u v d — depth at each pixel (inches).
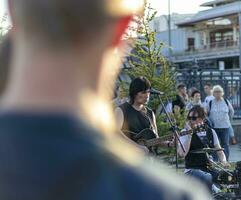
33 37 36.7
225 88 747.4
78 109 35.9
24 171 33.5
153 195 34.6
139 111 239.0
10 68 39.5
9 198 33.2
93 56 37.9
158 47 368.2
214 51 2733.8
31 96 35.9
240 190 249.0
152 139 241.3
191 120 267.7
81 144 34.4
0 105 35.9
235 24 2716.5
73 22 36.5
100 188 34.0
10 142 33.9
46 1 36.1
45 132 34.3
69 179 33.7
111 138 36.5
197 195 36.9
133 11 38.9
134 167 35.2
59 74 36.5
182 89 494.3
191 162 259.0
